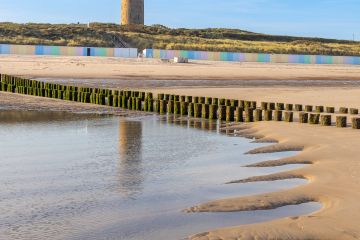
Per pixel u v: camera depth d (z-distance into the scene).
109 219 8.06
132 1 151.88
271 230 7.25
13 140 15.80
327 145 14.51
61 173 11.36
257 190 9.90
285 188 9.99
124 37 132.12
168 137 17.06
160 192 9.77
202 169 11.95
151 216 8.21
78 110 25.22
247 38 166.62
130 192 9.77
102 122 20.86
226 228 7.40
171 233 7.42
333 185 9.84
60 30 130.00
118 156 13.48
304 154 13.39
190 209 8.55
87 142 15.70
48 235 7.34
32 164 12.29
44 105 26.83
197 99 24.94
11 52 97.75
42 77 45.59
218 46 131.88
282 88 40.19
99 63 73.81
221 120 22.14
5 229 7.57
